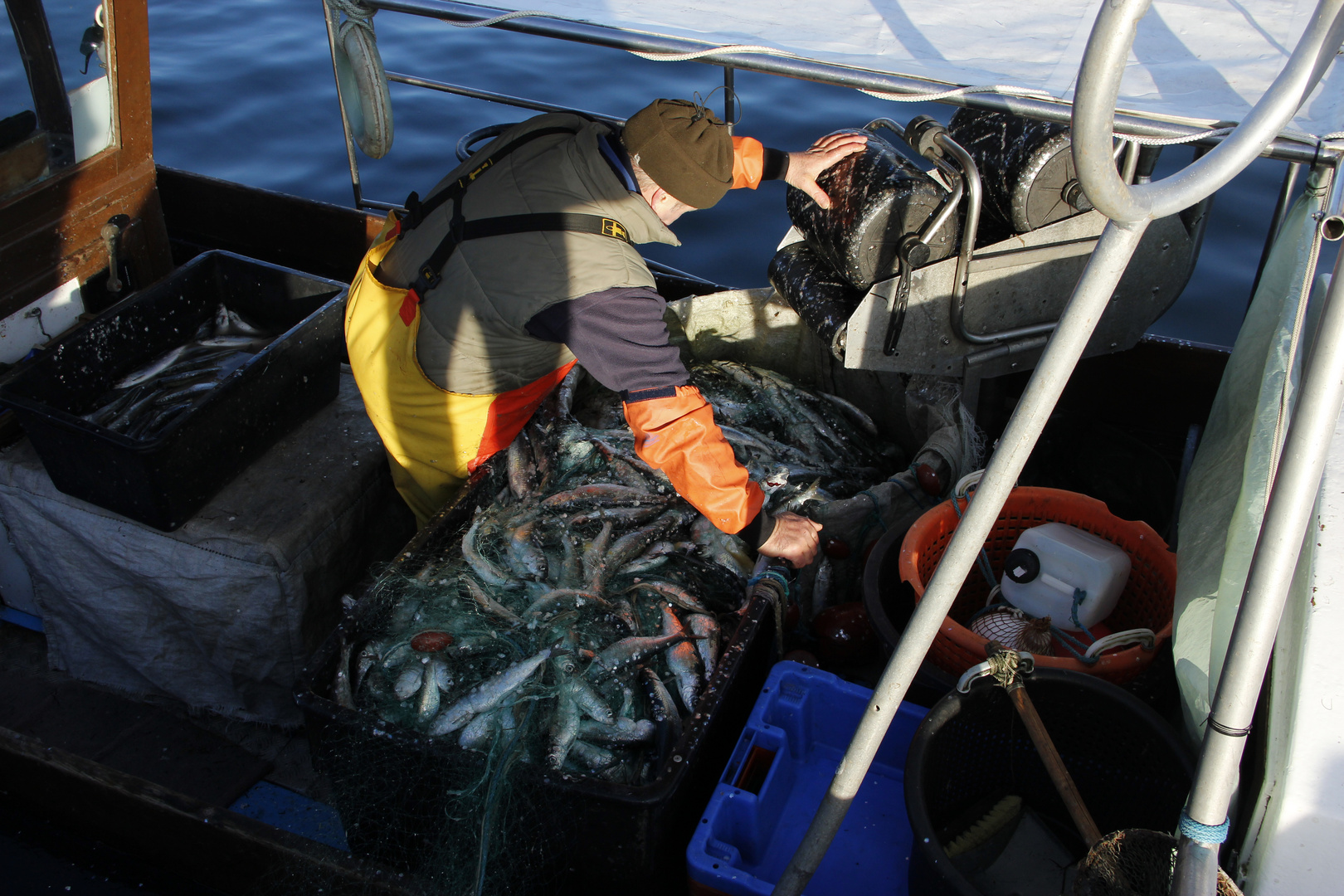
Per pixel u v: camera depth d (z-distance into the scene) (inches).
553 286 87.9
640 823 76.0
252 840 82.6
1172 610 94.8
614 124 134.3
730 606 107.8
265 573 109.7
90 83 131.8
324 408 130.4
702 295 148.1
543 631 98.9
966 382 119.6
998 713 80.4
